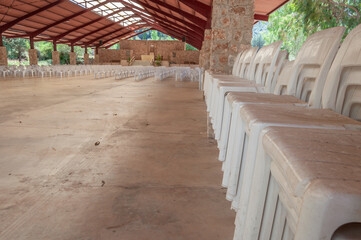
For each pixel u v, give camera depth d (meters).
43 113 4.79
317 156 0.38
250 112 0.79
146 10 22.42
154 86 10.75
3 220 1.57
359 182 0.30
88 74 19.50
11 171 2.29
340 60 0.96
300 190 0.32
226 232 1.49
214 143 3.20
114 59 35.56
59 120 4.28
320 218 0.28
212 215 1.66
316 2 6.89
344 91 0.97
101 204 1.77
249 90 1.60
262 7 9.05
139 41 35.75
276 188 0.56
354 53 0.89
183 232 1.48
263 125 0.65
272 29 10.55
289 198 0.42
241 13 3.85
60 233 1.45
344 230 0.29
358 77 0.89
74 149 2.89
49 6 18.31
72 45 30.23
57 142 3.13
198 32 16.75
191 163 2.54
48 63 43.44
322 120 0.71
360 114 0.93
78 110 5.17
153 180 2.15
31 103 5.88
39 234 1.44
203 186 2.06
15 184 2.04
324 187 0.28
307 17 7.32
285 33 9.36
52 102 6.08
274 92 1.71
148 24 39.53
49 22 21.75
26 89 8.87
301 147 0.42
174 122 4.34
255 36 24.20
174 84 11.92
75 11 21.55
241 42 3.88
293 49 9.12
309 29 7.23
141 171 2.33
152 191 1.96
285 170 0.38
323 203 0.28
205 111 5.41
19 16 18.23
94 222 1.56
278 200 0.56
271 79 1.78
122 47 35.94
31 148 2.89
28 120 4.23
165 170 2.36
